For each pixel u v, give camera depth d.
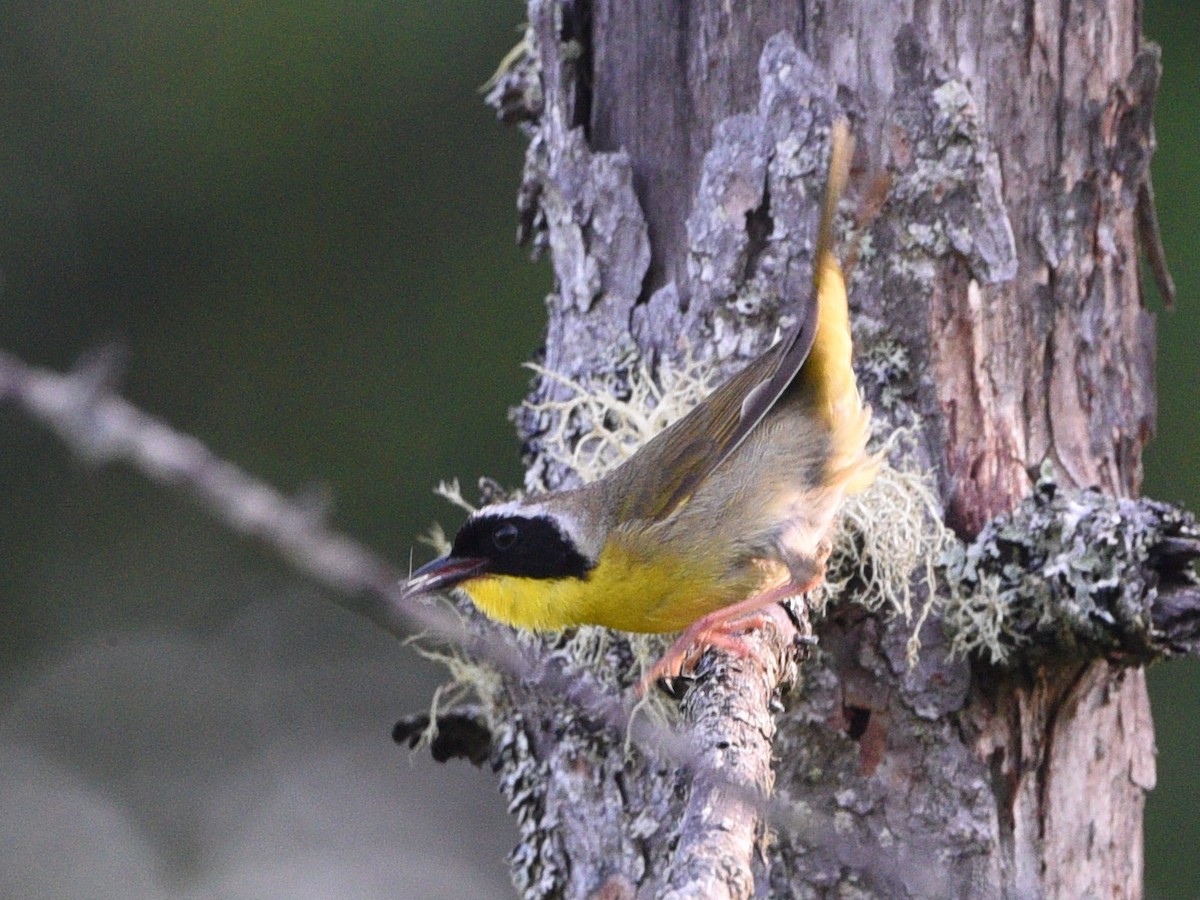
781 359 8.22
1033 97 8.53
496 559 8.62
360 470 16.95
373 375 17.08
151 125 17.23
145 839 17.12
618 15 9.00
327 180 17.20
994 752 8.23
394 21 16.97
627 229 8.99
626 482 8.57
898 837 8.12
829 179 8.11
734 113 8.73
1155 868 14.50
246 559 17.83
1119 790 8.79
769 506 8.34
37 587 17.86
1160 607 7.94
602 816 8.36
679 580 8.42
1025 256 8.57
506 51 17.05
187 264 17.27
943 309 8.48
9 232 17.12
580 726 8.38
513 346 16.98
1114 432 8.76
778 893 7.95
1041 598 8.00
